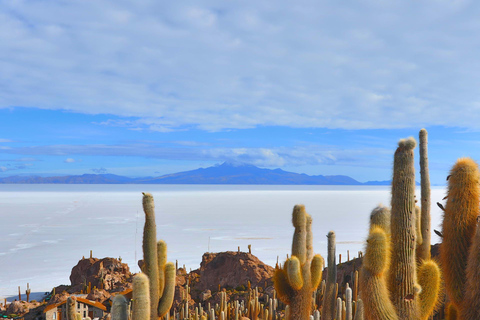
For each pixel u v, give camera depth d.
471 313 4.87
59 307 34.84
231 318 25.23
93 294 36.88
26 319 37.28
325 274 28.06
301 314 10.52
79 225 148.25
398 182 5.71
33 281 67.00
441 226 5.62
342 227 133.12
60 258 87.44
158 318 9.73
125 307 7.61
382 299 5.39
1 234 125.50
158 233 122.25
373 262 5.42
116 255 89.25
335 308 15.81
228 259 38.25
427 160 14.59
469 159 5.45
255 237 114.62
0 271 74.88
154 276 9.57
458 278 5.27
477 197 5.25
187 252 89.12
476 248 4.86
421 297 5.69
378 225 5.98
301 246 10.70
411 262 5.56
